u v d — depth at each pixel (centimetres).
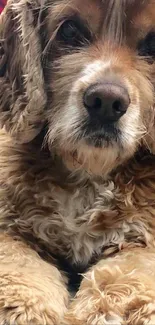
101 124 29
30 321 24
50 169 32
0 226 31
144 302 25
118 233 31
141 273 27
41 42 32
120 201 31
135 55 31
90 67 29
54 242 31
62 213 31
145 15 30
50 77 32
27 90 31
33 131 32
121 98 28
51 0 31
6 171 32
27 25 31
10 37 33
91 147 30
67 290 28
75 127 29
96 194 32
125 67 30
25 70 31
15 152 33
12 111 32
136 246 30
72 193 32
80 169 32
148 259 28
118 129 29
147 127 31
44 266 28
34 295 25
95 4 30
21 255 28
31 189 31
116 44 31
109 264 28
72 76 30
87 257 31
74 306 26
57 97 31
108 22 30
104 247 31
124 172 32
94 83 28
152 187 32
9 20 33
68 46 31
